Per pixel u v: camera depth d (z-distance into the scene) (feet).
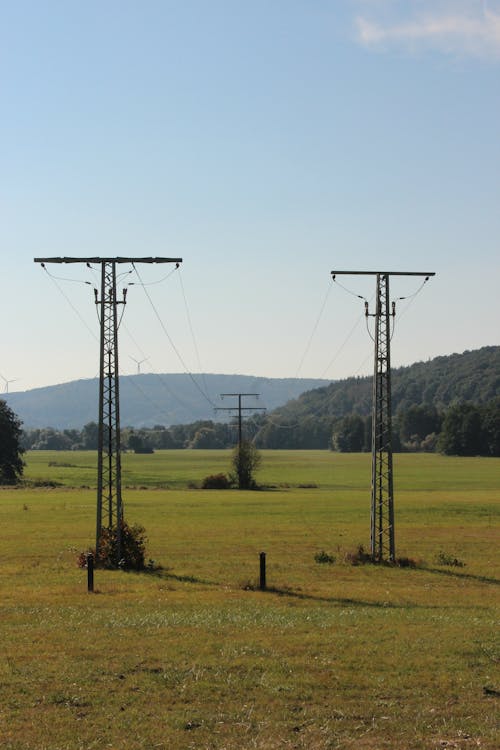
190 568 153.07
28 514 264.72
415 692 64.85
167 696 63.46
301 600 115.24
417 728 56.90
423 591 127.03
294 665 72.18
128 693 64.08
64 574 143.23
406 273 166.61
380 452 167.53
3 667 70.85
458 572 151.02
